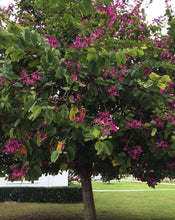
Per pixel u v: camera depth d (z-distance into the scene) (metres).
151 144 3.30
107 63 2.05
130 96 3.27
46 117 2.44
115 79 3.05
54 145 2.87
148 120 3.51
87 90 3.07
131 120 3.18
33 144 3.07
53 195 12.74
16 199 12.98
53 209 10.37
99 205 11.11
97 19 4.01
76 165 4.71
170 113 3.04
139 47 3.44
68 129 2.79
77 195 12.84
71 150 2.82
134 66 3.61
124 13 4.68
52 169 4.87
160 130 3.43
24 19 4.30
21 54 2.20
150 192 18.03
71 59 2.54
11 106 2.95
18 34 2.16
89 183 5.00
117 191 18.81
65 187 12.86
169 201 12.61
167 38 4.24
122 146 3.56
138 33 4.54
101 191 18.72
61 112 2.38
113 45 3.03
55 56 2.36
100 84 2.99
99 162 4.43
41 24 4.21
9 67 2.36
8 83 2.52
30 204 11.96
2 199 13.08
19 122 2.80
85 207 4.95
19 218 8.46
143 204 11.45
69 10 2.86
